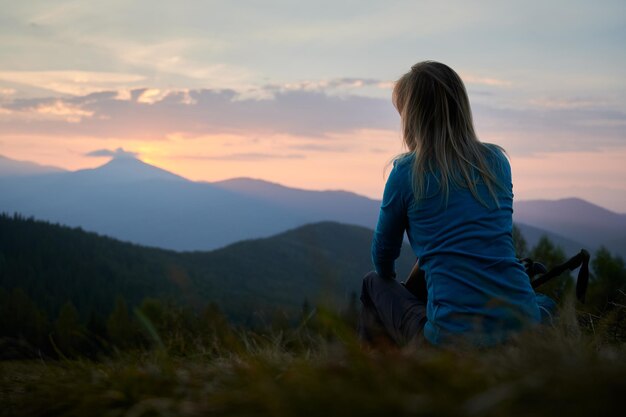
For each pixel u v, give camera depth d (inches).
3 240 6378.0
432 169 104.1
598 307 109.7
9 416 74.8
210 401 56.5
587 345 74.7
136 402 65.9
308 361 71.1
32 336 1747.0
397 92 115.9
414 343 98.0
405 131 114.0
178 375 73.3
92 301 5590.6
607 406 38.8
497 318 89.7
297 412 47.2
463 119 107.7
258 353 90.7
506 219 103.2
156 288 6294.3
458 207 101.2
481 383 50.2
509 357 60.0
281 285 7539.4
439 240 100.9
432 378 52.7
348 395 46.7
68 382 82.2
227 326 113.3
